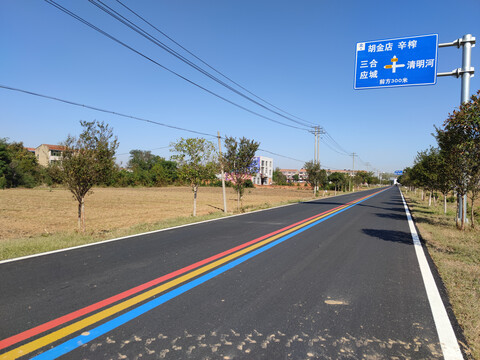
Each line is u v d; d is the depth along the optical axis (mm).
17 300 3801
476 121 8648
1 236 10523
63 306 3650
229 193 49375
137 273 4992
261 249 6996
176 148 15312
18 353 2646
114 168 10219
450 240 8664
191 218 12992
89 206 23781
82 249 6641
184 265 5516
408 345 2959
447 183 11414
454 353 2836
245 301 3961
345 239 8562
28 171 53969
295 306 3842
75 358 2598
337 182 61625
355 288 4562
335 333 3164
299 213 15664
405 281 4938
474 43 10406
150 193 45125
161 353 2703
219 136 17906
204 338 2994
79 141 9547
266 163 108500
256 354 2729
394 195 47344
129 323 3270
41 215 17281
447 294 4375
